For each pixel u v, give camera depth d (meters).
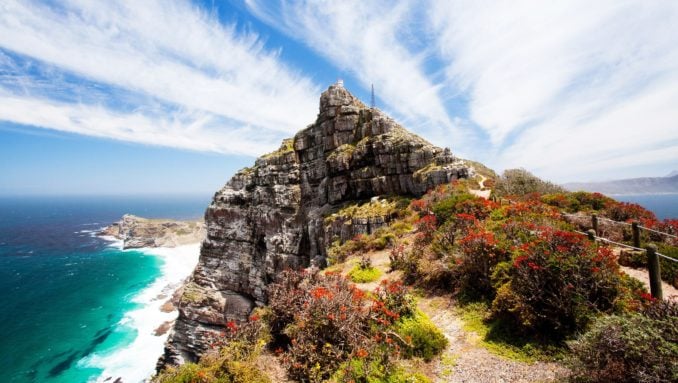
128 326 64.06
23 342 56.88
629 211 20.00
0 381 45.72
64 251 139.38
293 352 10.74
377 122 46.22
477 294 13.79
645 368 6.89
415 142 40.69
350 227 36.03
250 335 12.43
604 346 7.66
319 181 50.09
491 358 10.23
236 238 55.34
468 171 35.41
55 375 47.31
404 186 40.50
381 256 23.47
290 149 54.34
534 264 11.02
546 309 10.39
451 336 11.90
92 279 96.69
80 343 56.94
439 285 15.76
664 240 16.47
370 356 10.04
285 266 47.22
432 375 9.94
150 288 88.31
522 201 23.47
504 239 14.13
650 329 7.30
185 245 150.62
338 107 49.94
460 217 18.34
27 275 100.81
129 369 49.66
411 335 11.27
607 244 16.45
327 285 13.65
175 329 53.44
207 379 9.63
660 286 10.09
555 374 8.80
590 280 10.34
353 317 11.38
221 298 54.22
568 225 15.95
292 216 49.06
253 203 54.78
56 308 73.31
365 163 45.09
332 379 9.78
